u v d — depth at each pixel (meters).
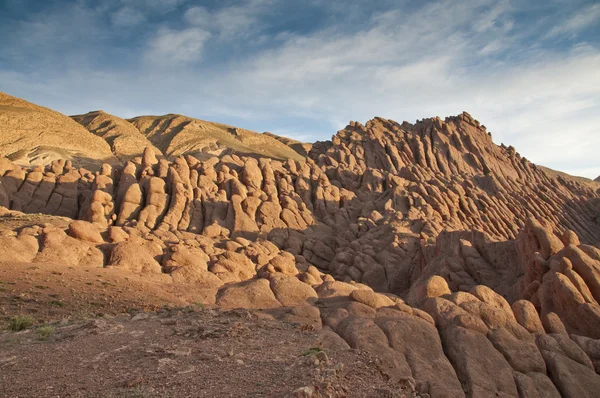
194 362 11.95
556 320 22.62
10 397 9.14
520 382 18.22
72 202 59.28
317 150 115.12
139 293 23.47
